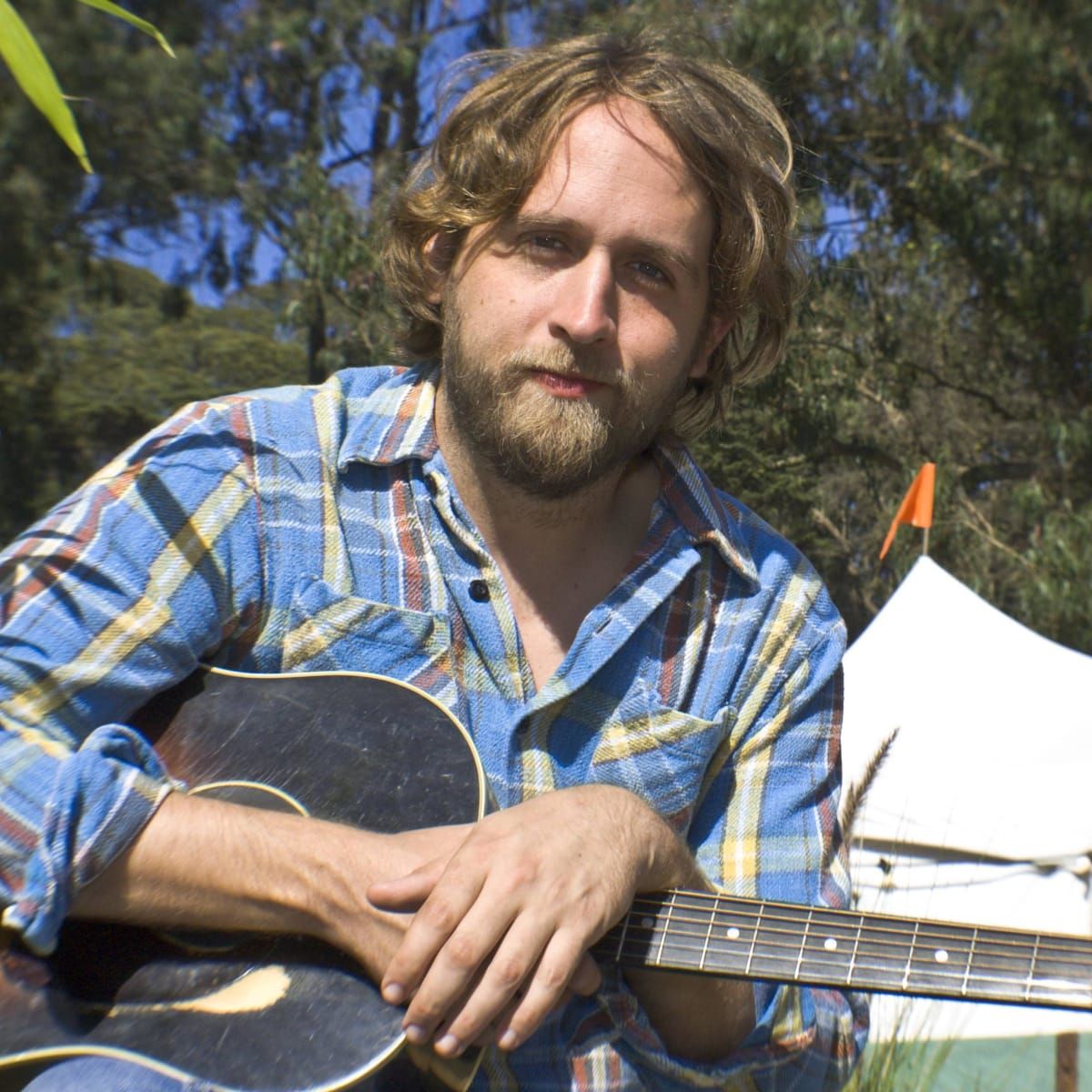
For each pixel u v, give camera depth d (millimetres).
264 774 1587
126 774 1436
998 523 13102
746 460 11414
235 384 16906
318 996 1432
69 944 1471
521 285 1604
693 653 1728
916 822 4988
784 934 1493
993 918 4867
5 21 1331
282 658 1664
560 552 1716
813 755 1768
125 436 15172
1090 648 10586
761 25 10023
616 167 1600
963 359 13289
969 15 10805
